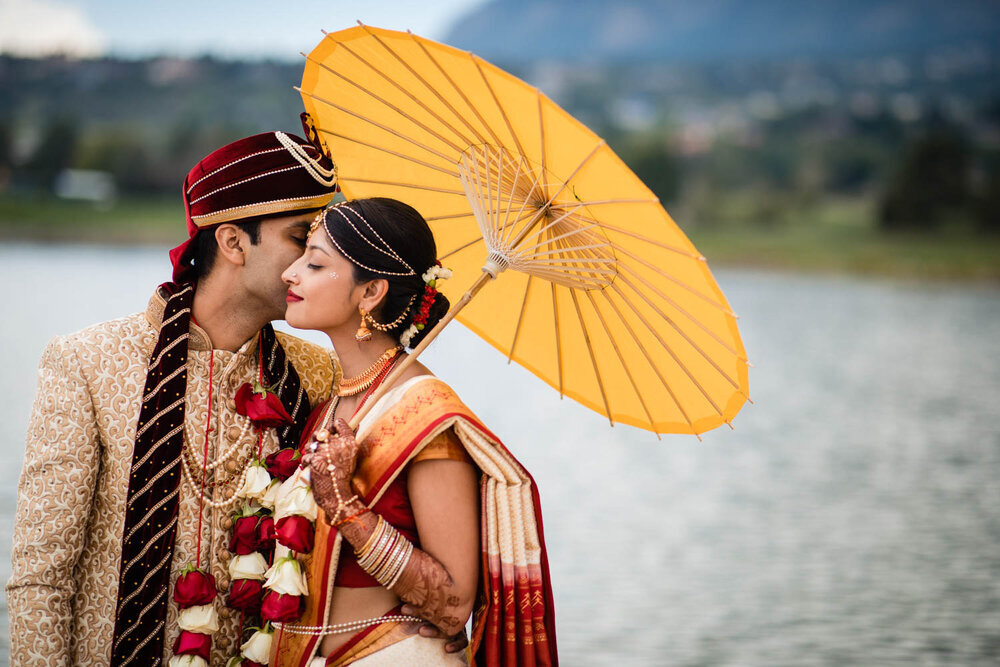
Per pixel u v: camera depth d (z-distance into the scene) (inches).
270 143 94.1
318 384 107.5
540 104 80.7
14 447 469.4
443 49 84.0
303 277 90.4
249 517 96.6
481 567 94.0
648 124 7091.5
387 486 87.7
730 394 88.8
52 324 1033.5
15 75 6496.1
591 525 392.2
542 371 102.3
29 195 3900.1
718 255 3090.6
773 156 5162.4
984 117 6505.9
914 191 3693.4
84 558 94.3
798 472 508.7
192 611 92.8
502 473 89.4
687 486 470.6
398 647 88.2
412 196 102.3
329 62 96.4
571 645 265.4
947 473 508.7
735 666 251.4
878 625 281.7
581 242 91.2
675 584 318.0
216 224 94.2
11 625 89.2
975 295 2155.5
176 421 93.8
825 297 2044.8
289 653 91.4
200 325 96.9
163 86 6496.1
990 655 263.7
